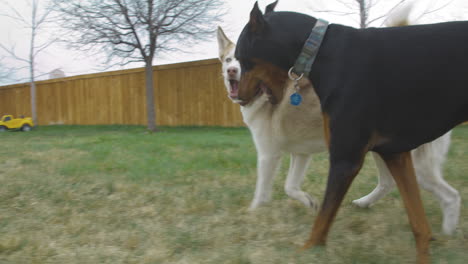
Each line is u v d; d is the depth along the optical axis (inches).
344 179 81.9
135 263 91.0
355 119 79.1
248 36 93.6
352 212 132.7
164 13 431.5
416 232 85.7
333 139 82.2
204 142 299.4
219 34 165.9
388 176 131.1
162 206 136.7
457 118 77.5
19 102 664.4
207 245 101.1
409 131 79.6
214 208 134.5
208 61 469.1
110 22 435.2
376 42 80.0
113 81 551.8
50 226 118.0
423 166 105.0
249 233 108.2
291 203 143.6
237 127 455.5
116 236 107.4
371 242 101.2
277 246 99.3
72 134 435.2
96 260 92.4
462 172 180.7
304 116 120.5
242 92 97.9
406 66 76.9
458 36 75.4
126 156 237.3
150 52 444.1
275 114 125.3
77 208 135.2
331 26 87.2
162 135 375.9
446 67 74.7
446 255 90.7
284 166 212.8
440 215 124.6
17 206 137.2
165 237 105.6
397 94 77.5
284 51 89.8
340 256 89.5
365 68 78.8
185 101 493.4
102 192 154.8
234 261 88.4
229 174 186.7
